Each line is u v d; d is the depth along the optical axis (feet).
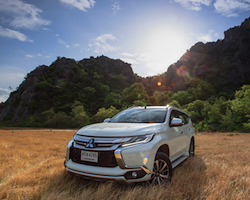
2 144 27.66
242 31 537.65
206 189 8.47
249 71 455.63
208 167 13.21
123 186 9.02
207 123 187.93
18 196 7.97
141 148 8.50
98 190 8.10
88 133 9.31
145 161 8.39
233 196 8.05
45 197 7.88
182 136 13.58
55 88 512.22
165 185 9.02
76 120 299.17
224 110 200.13
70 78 579.48
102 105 504.84
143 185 8.72
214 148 25.59
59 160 16.11
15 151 21.02
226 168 12.66
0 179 10.76
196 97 383.65
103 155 8.48
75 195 8.06
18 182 9.93
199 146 28.68
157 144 9.17
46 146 27.99
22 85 532.73
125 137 8.61
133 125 10.14
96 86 593.83
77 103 453.99
